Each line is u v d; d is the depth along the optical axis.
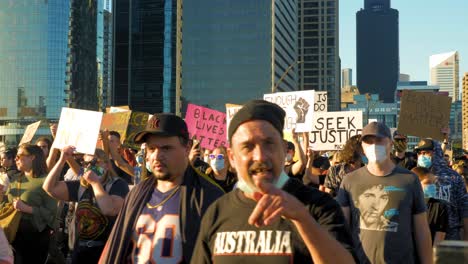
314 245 2.12
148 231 3.75
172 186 3.88
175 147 3.84
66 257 9.75
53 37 150.00
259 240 2.43
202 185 3.85
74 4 152.00
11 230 6.93
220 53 141.50
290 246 2.36
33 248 7.21
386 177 5.11
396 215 4.98
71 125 6.90
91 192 5.26
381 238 4.98
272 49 139.00
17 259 7.15
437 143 7.46
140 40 139.75
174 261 3.63
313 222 2.11
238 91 140.38
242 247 2.46
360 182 5.21
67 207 10.01
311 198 2.45
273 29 139.25
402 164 9.20
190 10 143.25
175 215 3.74
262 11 140.25
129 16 140.25
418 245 5.05
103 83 183.62
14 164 10.02
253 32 140.50
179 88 139.62
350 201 5.29
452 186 6.89
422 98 9.92
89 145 6.80
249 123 2.42
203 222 2.67
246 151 2.43
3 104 150.12
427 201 5.96
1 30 149.75
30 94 149.62
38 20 150.00
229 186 6.54
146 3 139.88
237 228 2.51
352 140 7.07
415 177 5.10
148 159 3.91
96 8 163.38
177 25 139.38
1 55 150.50
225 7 141.88
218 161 6.55
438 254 1.65
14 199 7.20
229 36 141.50
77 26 152.62
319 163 9.23
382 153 5.07
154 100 138.62
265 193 2.10
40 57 149.75
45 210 7.22
